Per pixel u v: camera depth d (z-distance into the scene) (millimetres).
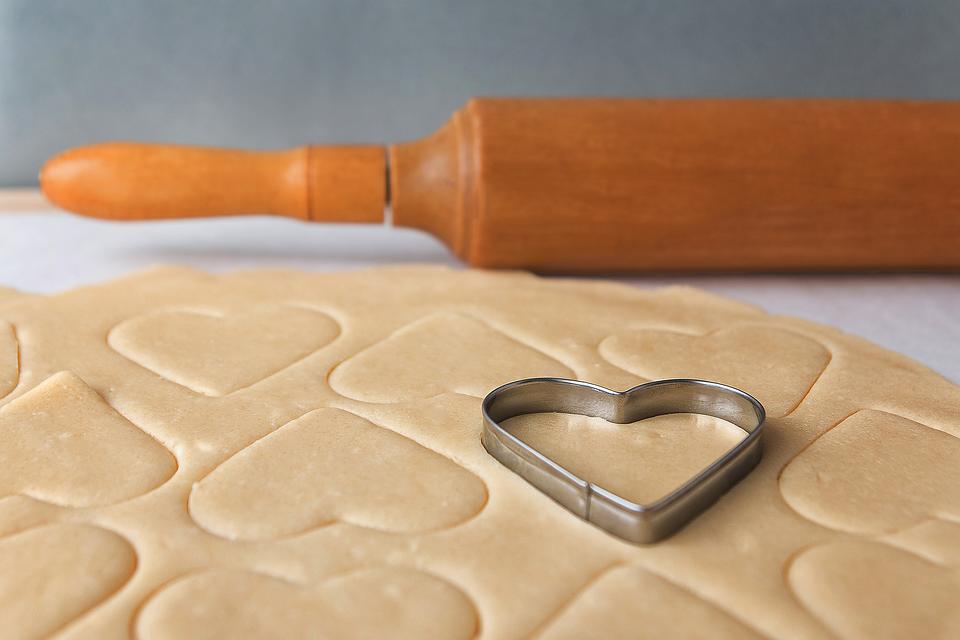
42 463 333
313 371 381
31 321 412
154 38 613
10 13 601
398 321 416
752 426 347
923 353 416
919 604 293
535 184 459
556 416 354
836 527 314
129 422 353
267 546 308
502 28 622
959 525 315
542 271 483
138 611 292
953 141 463
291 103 629
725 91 641
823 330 421
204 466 334
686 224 466
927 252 474
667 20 626
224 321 416
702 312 433
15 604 293
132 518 316
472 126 465
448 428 349
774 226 468
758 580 299
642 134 461
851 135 462
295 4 611
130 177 485
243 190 487
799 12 629
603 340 405
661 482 325
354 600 293
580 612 291
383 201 489
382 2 613
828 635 287
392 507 319
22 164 625
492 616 290
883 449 342
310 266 502
